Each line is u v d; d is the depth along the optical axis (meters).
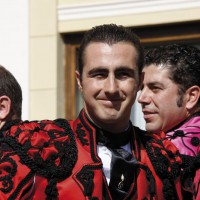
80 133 5.07
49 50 10.27
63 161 4.91
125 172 4.96
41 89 10.26
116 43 4.86
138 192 4.98
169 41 10.01
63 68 10.35
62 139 5.01
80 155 4.94
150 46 10.11
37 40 10.33
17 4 10.45
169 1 9.86
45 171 4.84
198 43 9.95
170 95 6.05
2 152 4.95
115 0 10.04
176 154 5.35
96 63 4.84
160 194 5.10
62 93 10.33
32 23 10.37
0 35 10.45
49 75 10.25
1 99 6.21
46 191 4.81
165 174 5.16
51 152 4.90
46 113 10.21
